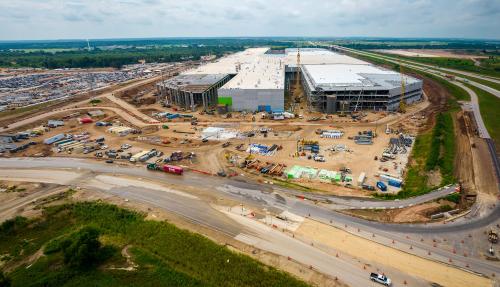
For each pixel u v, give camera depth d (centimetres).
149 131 13925
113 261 5925
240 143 12006
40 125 15038
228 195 8162
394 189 8306
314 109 16538
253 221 6969
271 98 16212
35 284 5425
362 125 13875
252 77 19488
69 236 6512
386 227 6612
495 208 7144
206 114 16288
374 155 10581
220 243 6253
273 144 11781
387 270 5459
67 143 12338
